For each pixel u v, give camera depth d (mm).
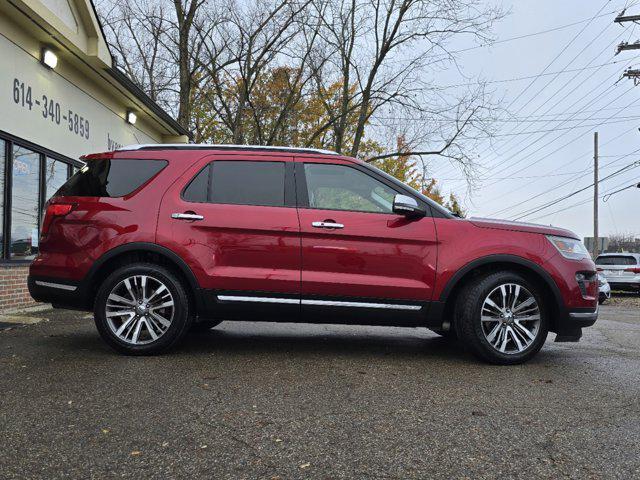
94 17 8977
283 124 24969
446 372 4250
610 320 9312
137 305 4484
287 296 4492
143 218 4512
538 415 3215
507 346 4652
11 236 7688
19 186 7906
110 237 4480
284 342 5375
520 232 4664
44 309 7652
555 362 4750
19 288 7762
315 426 2951
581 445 2748
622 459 2580
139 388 3572
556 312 4629
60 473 2318
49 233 4641
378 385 3805
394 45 21297
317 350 5000
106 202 4586
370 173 4781
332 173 4766
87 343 5055
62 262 4535
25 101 7852
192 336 5613
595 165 32031
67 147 9352
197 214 4512
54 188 9023
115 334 4461
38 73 8258
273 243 4508
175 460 2473
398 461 2518
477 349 4512
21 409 3121
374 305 4523
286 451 2605
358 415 3148
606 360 4910
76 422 2924
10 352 4625
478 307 4492
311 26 21141
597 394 3693
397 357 4785
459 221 4676
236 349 4934
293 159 4766
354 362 4523
